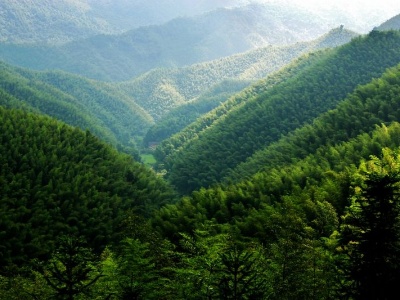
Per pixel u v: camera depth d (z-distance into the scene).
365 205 9.38
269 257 13.65
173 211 40.88
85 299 12.45
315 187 32.88
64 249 10.10
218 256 13.04
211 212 39.22
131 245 14.90
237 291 10.09
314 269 12.44
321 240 18.19
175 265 16.48
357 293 8.73
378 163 16.17
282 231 14.49
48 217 46.00
